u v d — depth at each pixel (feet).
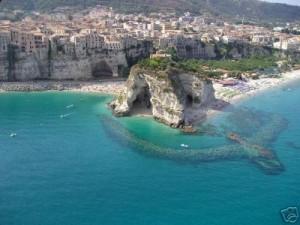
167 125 591.37
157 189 382.42
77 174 413.59
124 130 563.89
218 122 599.16
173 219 331.16
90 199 362.74
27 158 453.99
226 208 347.97
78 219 329.52
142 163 442.50
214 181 398.01
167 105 597.93
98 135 539.29
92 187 385.70
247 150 477.77
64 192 374.84
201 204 354.74
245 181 396.78
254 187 384.47
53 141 513.04
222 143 504.84
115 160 451.12
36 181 396.37
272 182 394.32
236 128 566.77
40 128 567.18
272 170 420.36
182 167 431.84
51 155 464.65
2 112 647.15
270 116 638.94
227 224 323.37
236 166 431.84
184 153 471.62
